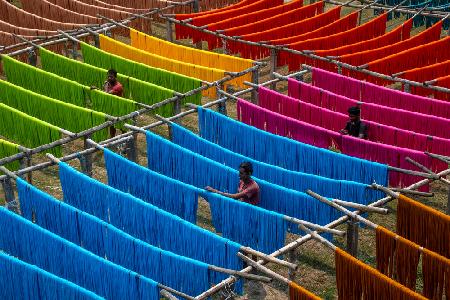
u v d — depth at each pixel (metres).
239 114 18.17
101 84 20.80
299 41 23.22
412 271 12.17
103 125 17.02
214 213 14.03
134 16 25.17
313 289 13.86
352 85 19.47
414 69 20.36
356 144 16.03
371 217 16.08
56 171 18.39
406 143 16.39
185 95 18.56
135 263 12.73
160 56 21.42
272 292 13.74
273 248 13.30
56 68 21.77
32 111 19.16
